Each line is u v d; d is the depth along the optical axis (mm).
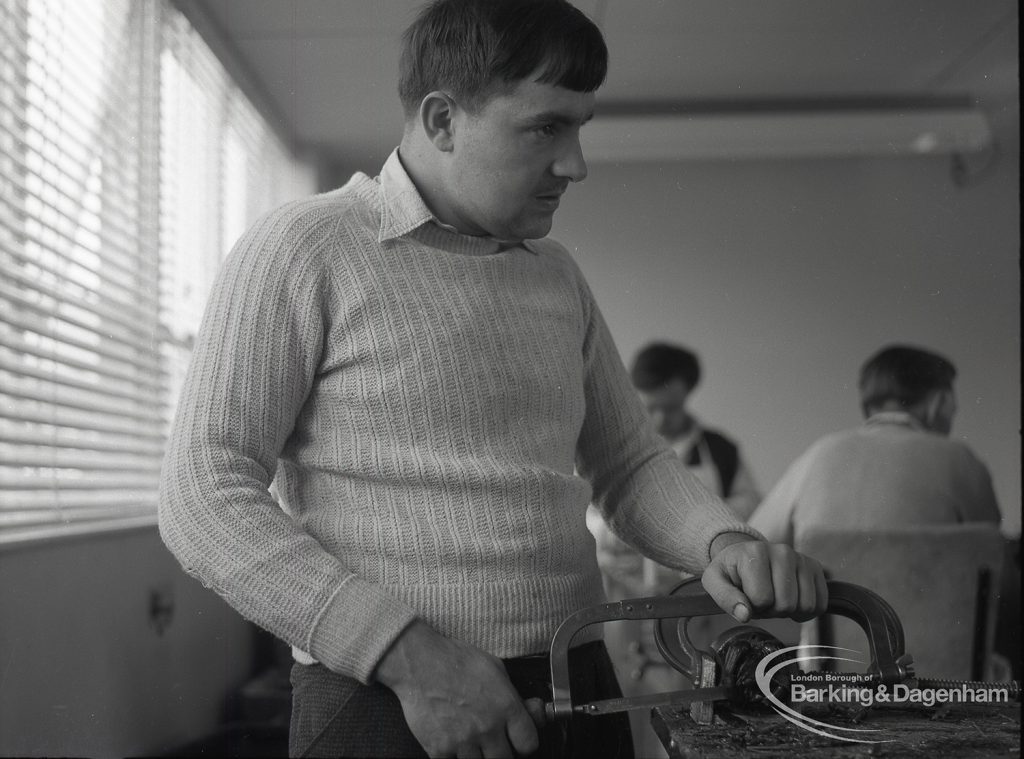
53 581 1278
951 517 2119
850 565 2012
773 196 2783
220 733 1586
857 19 2221
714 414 3082
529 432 757
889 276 2855
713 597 702
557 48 698
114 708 1422
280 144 1653
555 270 837
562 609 741
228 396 689
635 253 2646
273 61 1604
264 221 739
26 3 1447
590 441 904
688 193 2568
